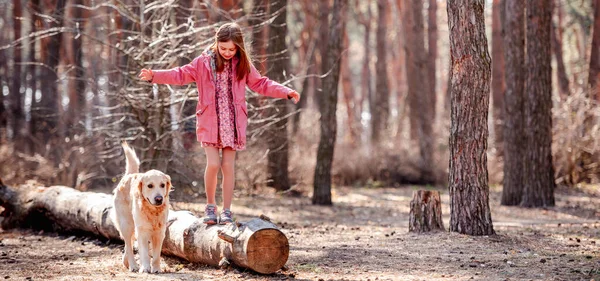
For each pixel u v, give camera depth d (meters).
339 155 23.42
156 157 13.12
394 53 38.66
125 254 7.85
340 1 16.38
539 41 15.45
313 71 30.36
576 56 40.25
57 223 11.07
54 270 7.89
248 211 14.79
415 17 24.27
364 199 18.56
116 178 14.57
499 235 9.96
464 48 9.70
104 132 13.96
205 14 16.53
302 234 10.80
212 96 7.46
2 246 9.91
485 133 9.95
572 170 21.70
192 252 7.81
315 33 31.02
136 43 13.77
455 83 9.91
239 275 7.11
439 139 23.62
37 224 11.73
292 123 22.59
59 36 22.31
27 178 17.72
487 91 9.83
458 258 8.23
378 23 28.88
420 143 23.48
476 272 7.37
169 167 13.05
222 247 7.30
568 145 21.67
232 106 7.50
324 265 7.84
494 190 20.53
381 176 23.00
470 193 9.97
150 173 7.11
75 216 10.38
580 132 21.81
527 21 15.55
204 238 7.58
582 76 30.70
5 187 12.42
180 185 13.36
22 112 25.19
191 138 14.79
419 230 10.35
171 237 8.13
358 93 56.16
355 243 9.61
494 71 24.02
